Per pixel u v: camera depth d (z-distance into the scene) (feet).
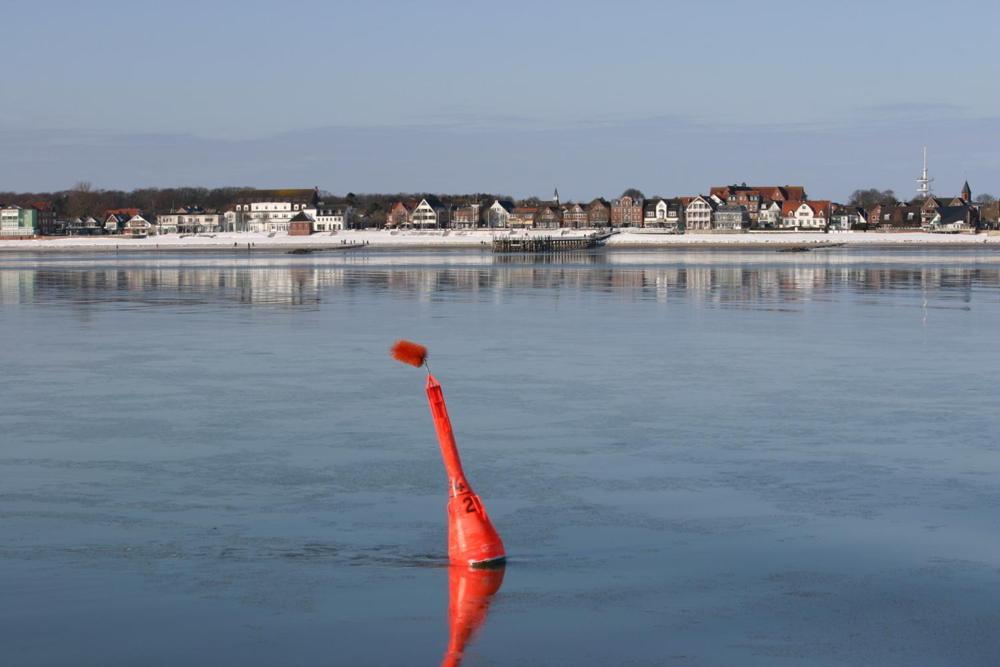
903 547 42.68
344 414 72.43
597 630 34.17
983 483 52.80
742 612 35.78
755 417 70.44
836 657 32.12
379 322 139.13
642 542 43.60
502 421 69.51
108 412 73.51
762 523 46.21
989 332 122.93
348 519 47.32
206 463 58.23
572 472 55.67
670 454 59.77
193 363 98.17
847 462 57.47
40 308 167.12
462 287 223.51
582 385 84.17
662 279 256.73
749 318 143.13
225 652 32.32
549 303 173.88
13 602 36.65
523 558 41.55
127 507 49.44
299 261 428.15
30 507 49.47
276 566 40.60
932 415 70.64
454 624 34.63
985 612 35.60
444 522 46.78
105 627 34.35
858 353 103.86
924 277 262.88
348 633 33.86
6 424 69.41
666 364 96.22
